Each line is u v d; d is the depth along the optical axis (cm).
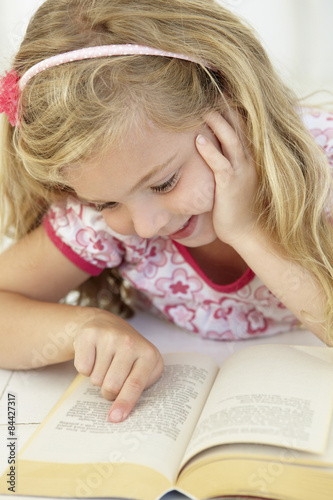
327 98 188
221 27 79
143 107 70
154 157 70
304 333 96
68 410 72
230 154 78
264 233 82
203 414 65
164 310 99
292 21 229
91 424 68
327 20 227
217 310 96
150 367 74
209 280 94
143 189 71
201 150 75
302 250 80
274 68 88
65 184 76
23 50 77
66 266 95
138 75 71
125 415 68
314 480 54
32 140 74
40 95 73
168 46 74
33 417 75
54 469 61
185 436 64
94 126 68
